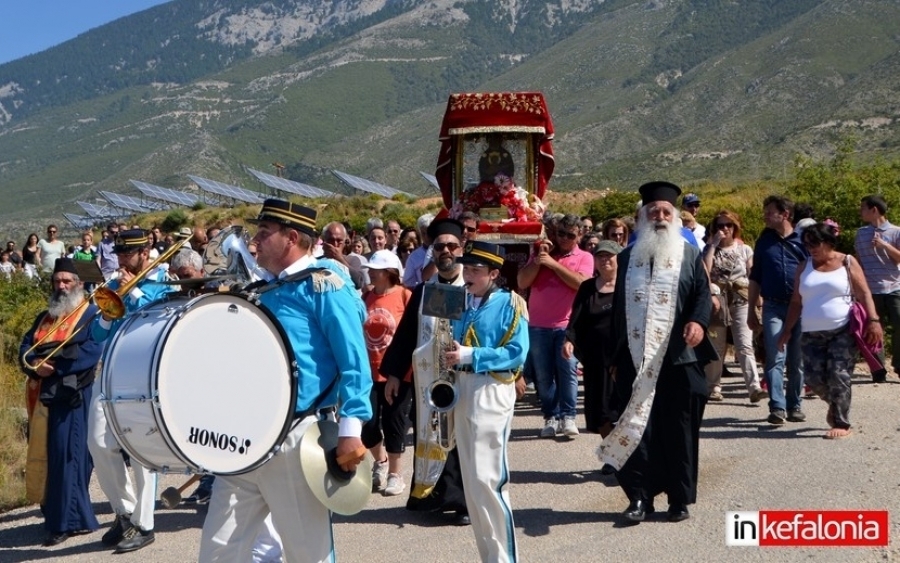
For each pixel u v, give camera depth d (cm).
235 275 621
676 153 17800
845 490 808
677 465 761
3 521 923
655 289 762
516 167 1391
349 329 564
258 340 546
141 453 539
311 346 567
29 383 854
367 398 561
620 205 3472
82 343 838
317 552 562
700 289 764
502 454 669
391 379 802
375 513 838
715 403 1183
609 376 906
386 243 1330
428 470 802
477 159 1391
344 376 561
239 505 574
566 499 842
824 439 976
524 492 866
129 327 546
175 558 771
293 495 559
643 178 15862
